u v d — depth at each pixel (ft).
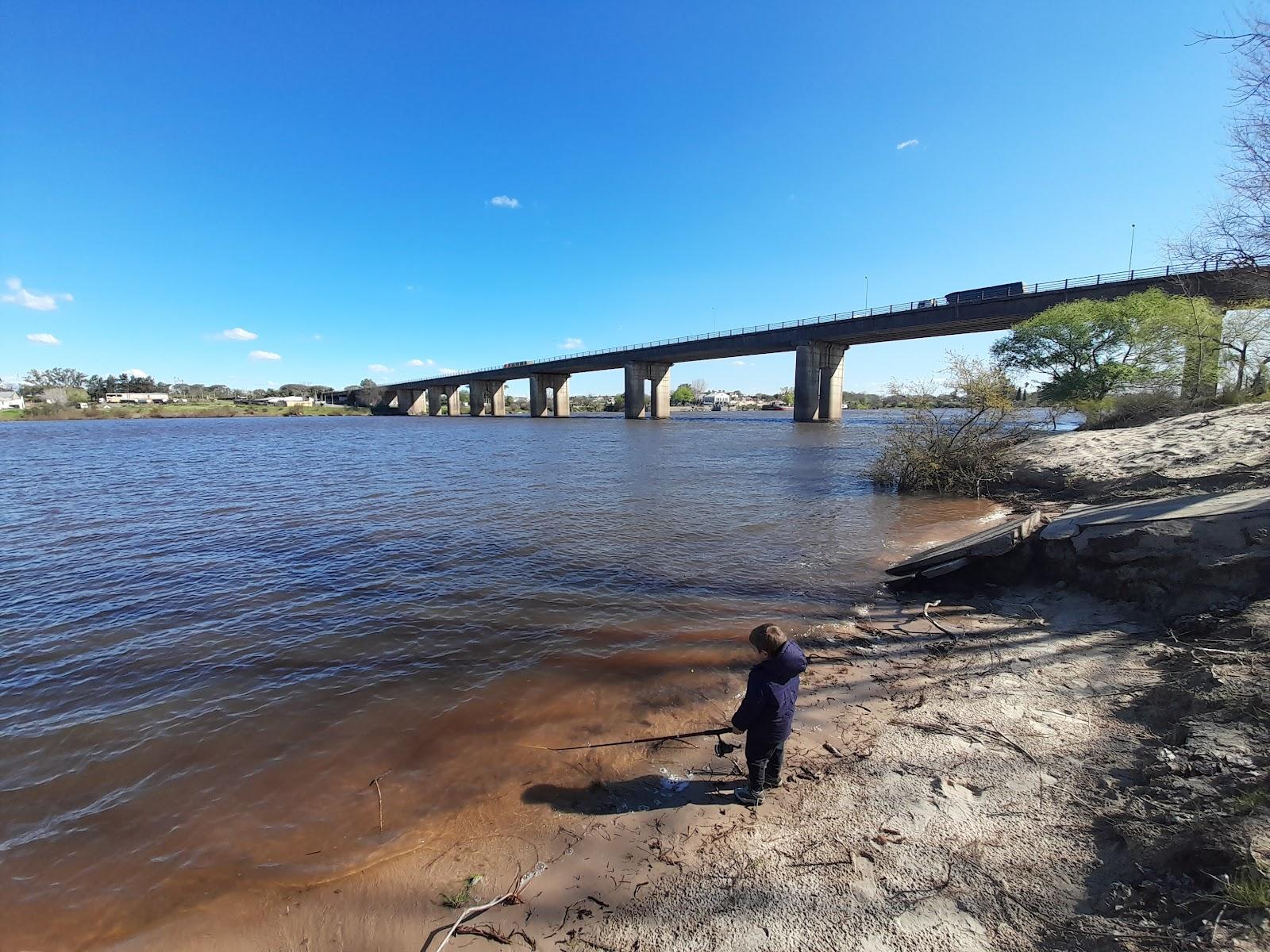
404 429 245.45
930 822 12.31
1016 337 112.57
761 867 11.57
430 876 12.09
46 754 16.75
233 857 12.84
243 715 18.84
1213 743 12.36
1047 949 8.74
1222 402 68.85
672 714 18.57
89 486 73.82
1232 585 19.77
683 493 65.10
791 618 26.71
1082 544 24.89
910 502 57.21
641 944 10.05
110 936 10.98
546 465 96.89
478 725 18.08
